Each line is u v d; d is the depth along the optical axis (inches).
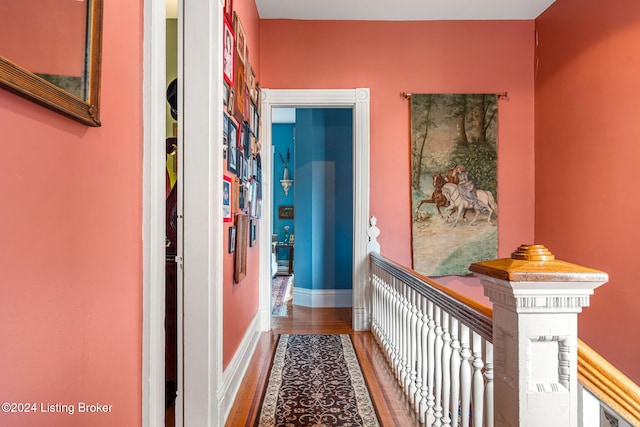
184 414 68.4
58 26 27.6
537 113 145.9
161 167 45.8
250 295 118.7
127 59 39.5
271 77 146.9
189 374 68.6
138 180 42.2
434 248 146.3
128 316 40.0
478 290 148.1
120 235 38.2
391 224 147.7
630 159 101.0
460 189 146.5
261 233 144.2
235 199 93.5
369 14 144.5
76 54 29.8
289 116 292.7
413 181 146.4
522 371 30.9
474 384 50.6
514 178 148.5
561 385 30.9
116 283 37.5
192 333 68.8
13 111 24.2
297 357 115.5
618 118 105.2
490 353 45.6
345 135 192.7
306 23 147.2
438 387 65.1
